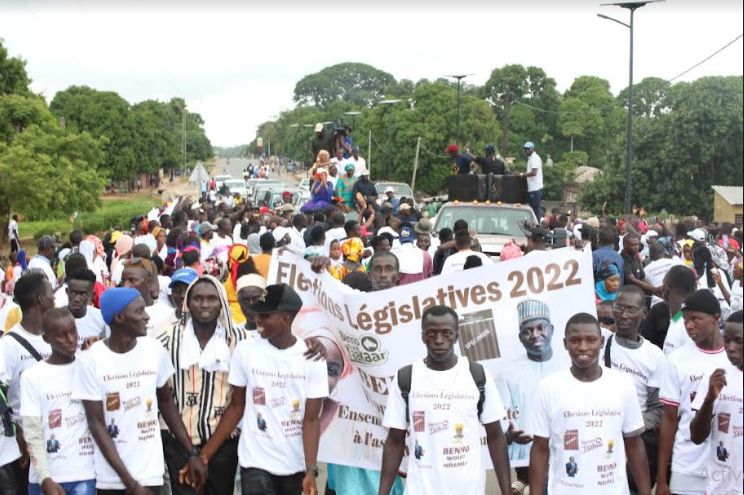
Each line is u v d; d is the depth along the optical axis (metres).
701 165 57.41
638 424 5.59
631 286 6.91
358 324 6.91
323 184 20.12
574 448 5.50
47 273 12.47
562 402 5.50
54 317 5.90
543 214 26.91
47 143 38.81
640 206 58.72
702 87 57.28
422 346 6.89
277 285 6.02
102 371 5.93
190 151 159.62
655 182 58.22
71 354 5.99
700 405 5.83
